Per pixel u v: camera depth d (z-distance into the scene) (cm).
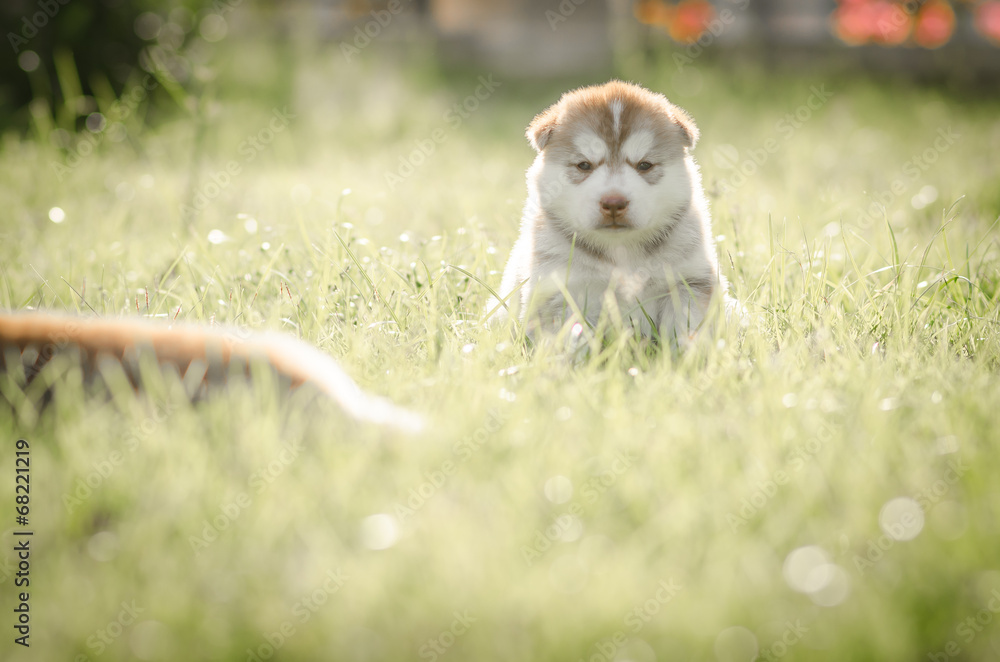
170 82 630
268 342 247
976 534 186
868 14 1346
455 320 349
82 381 235
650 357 331
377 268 414
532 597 172
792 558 183
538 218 384
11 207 597
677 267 366
